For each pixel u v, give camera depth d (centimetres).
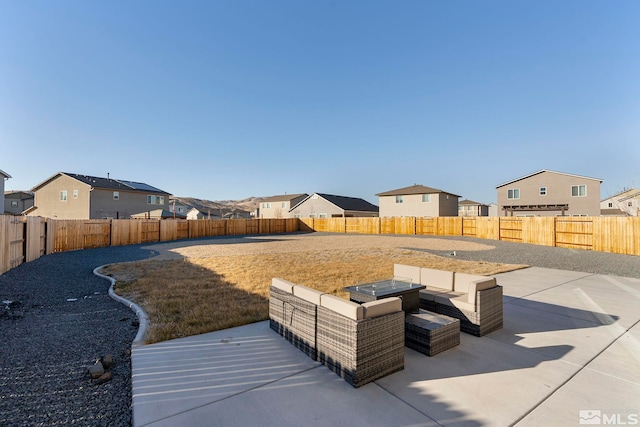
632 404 239
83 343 376
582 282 715
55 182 3250
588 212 2830
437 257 1186
